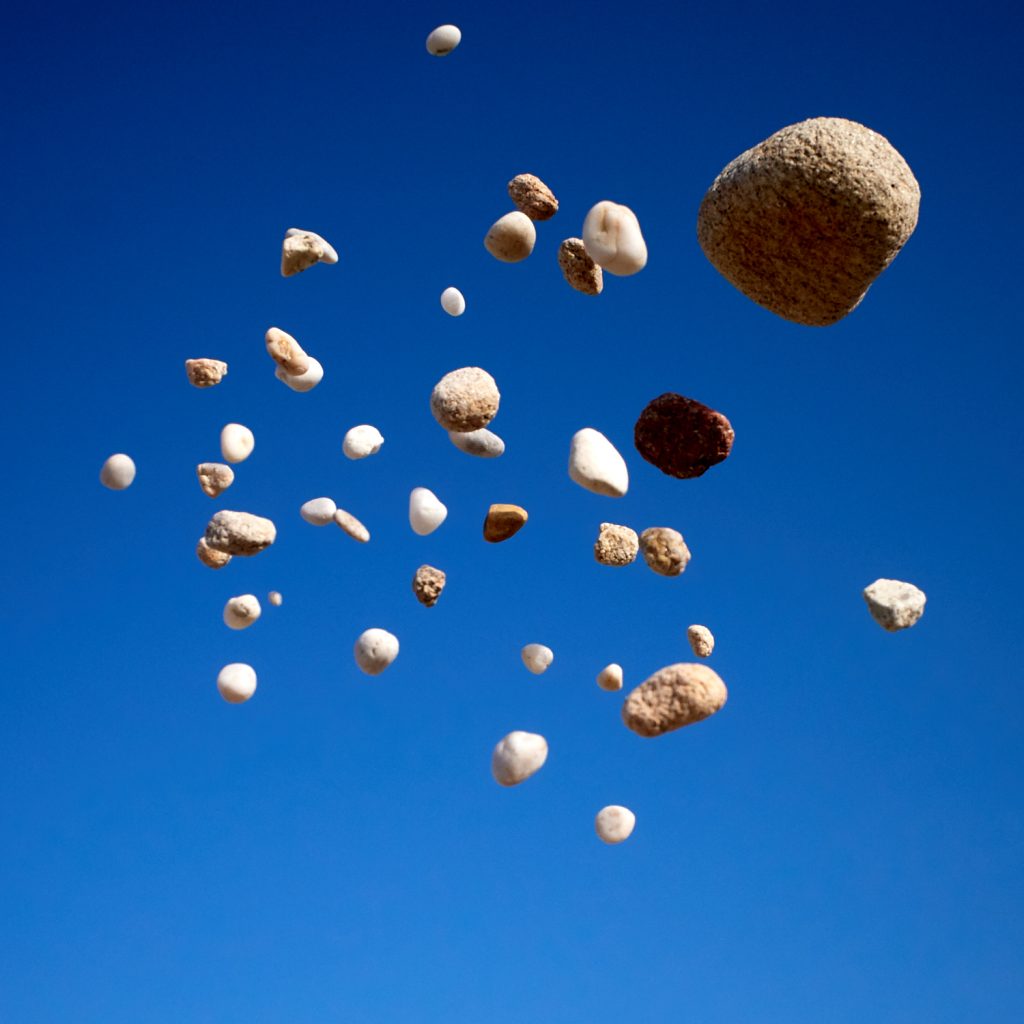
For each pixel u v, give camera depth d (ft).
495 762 5.82
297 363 7.18
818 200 5.45
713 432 6.29
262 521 6.84
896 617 5.75
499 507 7.09
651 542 6.74
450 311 7.20
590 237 6.14
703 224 6.09
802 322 6.23
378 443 7.32
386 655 6.59
